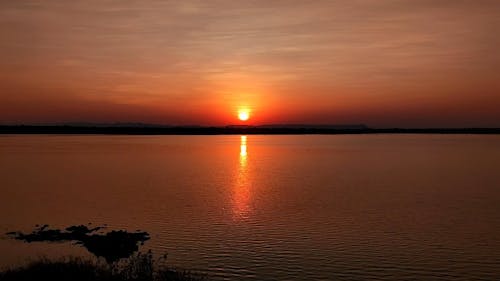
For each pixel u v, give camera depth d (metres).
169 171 84.62
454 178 71.75
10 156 121.88
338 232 35.28
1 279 19.53
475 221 39.34
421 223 38.41
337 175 77.25
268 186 62.75
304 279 25.23
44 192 56.62
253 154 137.00
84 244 31.45
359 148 174.75
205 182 67.56
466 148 171.50
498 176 74.25
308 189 59.62
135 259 26.47
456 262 28.23
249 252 29.98
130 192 56.72
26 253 29.22
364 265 27.61
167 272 23.44
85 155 127.69
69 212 43.28
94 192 56.81
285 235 34.34
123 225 37.62
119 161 107.75
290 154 136.75
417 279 25.45
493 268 27.16
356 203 48.41
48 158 115.62
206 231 35.56
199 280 23.36
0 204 47.84
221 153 142.38
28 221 39.16
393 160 110.06
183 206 46.62
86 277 20.23
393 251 30.28
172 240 32.81
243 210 44.22
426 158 116.12
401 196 53.22
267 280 25.06
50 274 20.12
